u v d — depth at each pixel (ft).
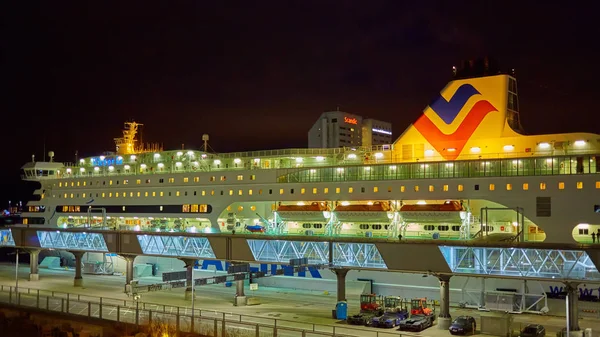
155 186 236.02
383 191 181.98
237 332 123.13
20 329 132.05
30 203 285.84
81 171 277.85
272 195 204.23
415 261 144.36
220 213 216.74
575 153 162.40
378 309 151.94
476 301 162.71
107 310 155.63
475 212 173.58
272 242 169.89
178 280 156.87
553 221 154.51
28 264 305.32
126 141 300.40
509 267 132.36
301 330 109.09
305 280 199.52
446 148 183.01
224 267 215.92
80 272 216.95
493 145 175.22
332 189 191.93
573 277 124.06
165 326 121.29
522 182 159.63
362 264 152.97
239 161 220.23
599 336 124.36
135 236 196.75
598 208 149.38
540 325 129.39
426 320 140.05
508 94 179.52
